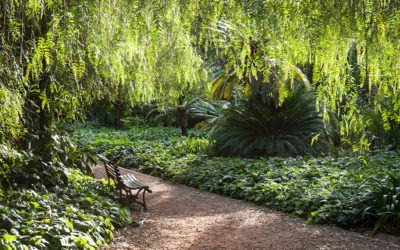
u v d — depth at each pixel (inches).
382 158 353.7
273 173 316.5
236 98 463.2
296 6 80.3
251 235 204.2
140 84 143.5
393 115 98.7
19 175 212.8
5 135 152.9
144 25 84.4
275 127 436.8
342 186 255.9
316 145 415.8
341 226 215.3
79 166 277.3
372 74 85.7
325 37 81.7
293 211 246.7
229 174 335.3
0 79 122.6
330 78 86.7
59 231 166.2
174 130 751.1
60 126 259.8
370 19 80.0
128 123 810.2
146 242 194.1
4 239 143.3
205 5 81.8
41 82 188.2
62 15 86.4
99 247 179.5
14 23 110.3
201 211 257.0
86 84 199.2
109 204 226.1
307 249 182.4
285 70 84.8
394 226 202.4
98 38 99.2
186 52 117.7
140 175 398.3
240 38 83.7
